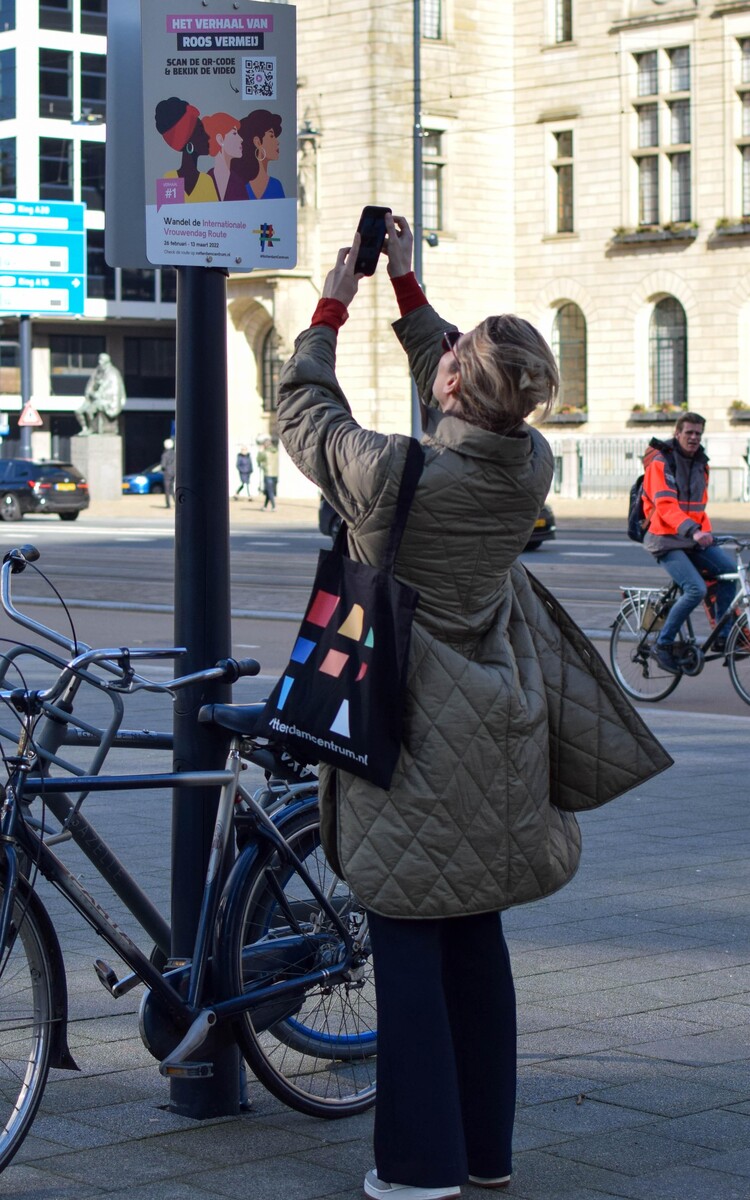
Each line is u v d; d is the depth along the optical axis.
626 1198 3.78
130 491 56.69
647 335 43.97
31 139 60.00
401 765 3.63
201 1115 4.30
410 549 3.66
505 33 45.53
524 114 45.66
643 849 7.46
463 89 44.91
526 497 3.70
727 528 32.03
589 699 3.91
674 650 12.42
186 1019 4.09
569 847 3.92
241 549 28.75
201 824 4.28
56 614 19.20
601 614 17.84
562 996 5.30
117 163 4.43
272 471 48.94
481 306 45.81
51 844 4.05
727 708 12.26
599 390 44.78
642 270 43.56
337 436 3.69
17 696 3.85
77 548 30.02
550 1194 3.81
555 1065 4.66
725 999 5.27
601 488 44.59
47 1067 3.93
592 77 44.06
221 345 4.42
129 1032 4.96
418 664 3.65
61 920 6.15
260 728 3.79
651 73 43.09
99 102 61.34
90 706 11.34
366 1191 3.74
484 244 45.69
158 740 4.28
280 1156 4.05
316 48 44.94
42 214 46.34
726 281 41.97
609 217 44.16
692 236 42.34
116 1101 4.41
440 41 44.25
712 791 8.84
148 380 66.50
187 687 4.28
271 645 15.94
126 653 3.95
